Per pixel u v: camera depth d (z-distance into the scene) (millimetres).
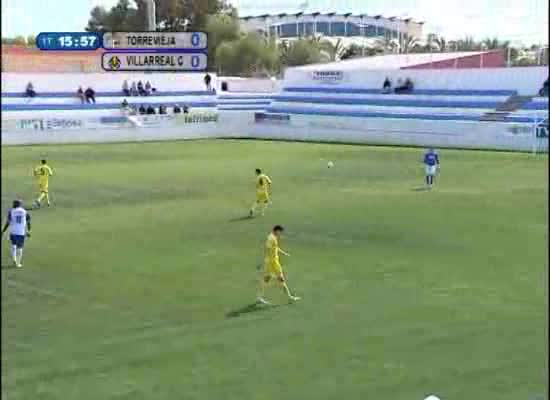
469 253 55281
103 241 60750
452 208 74438
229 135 167125
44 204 79812
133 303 43406
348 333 37719
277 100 176000
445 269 50469
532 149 131500
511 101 145875
